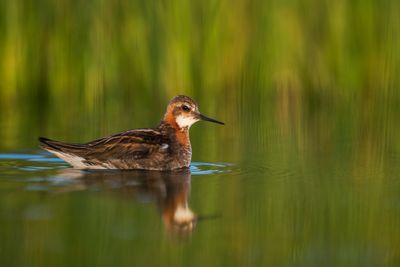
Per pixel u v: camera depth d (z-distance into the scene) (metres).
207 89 21.67
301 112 21.50
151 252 9.90
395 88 21.70
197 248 10.05
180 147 15.05
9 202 11.87
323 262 9.70
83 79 21.06
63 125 19.41
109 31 20.72
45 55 21.31
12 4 20.75
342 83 22.12
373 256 9.88
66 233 10.46
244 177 14.00
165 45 20.98
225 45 21.72
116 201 12.05
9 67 21.23
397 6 21.31
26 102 21.56
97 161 14.55
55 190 12.70
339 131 18.97
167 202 12.04
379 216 11.42
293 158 15.79
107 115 20.86
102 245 10.05
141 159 14.71
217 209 11.76
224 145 17.34
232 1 21.39
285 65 21.73
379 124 19.83
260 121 20.34
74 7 20.59
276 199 12.36
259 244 10.30
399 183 13.45
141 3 20.73
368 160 15.56
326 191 12.89
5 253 9.73
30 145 16.80
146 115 20.67
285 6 21.31
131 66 21.23
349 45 21.92
